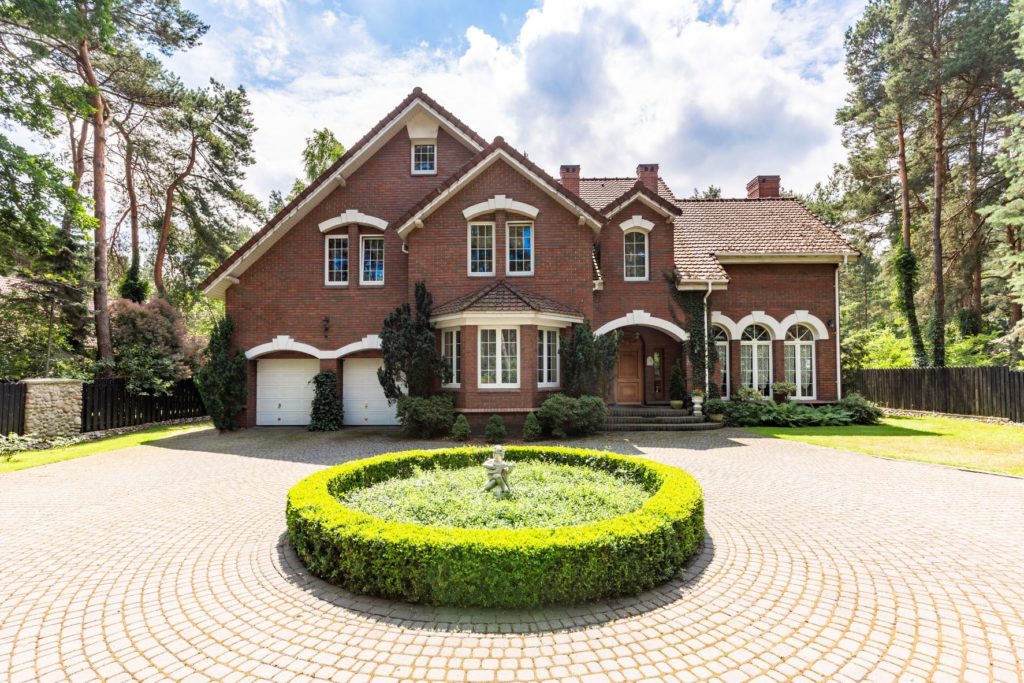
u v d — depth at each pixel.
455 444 12.87
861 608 4.28
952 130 24.39
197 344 21.48
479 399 13.93
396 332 14.55
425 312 14.66
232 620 4.17
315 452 12.05
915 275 22.88
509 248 15.59
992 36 20.41
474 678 3.35
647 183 19.67
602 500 6.19
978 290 26.48
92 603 4.48
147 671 3.47
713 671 3.41
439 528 4.64
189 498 7.94
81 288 17.88
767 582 4.78
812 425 16.20
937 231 22.31
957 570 5.04
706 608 4.29
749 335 18.39
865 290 47.38
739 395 17.17
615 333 16.39
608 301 16.70
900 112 22.84
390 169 17.17
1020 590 4.61
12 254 16.08
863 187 27.70
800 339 18.36
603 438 13.52
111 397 16.88
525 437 13.19
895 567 5.11
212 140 24.23
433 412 13.52
